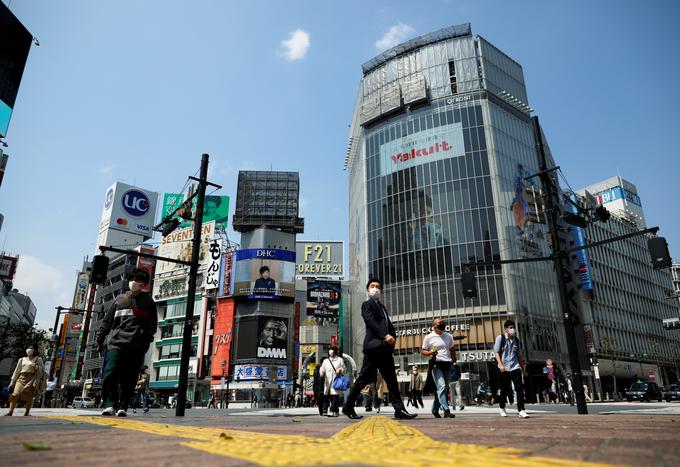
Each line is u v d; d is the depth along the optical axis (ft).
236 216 226.17
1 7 100.22
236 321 197.57
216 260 212.02
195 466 5.57
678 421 16.29
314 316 214.28
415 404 58.70
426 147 176.04
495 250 155.22
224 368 189.78
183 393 31.63
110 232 251.19
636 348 217.56
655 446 7.84
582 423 15.65
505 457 6.34
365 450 7.20
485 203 161.58
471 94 176.35
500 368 25.77
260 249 204.85
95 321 249.34
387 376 21.18
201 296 210.59
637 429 12.07
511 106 182.70
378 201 181.98
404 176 177.37
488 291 151.02
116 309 23.25
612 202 290.15
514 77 190.70
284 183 234.99
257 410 53.88
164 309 225.56
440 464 5.57
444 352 25.66
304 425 16.55
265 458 6.22
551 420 18.85
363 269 185.26
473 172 166.30
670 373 243.40
